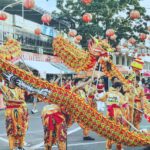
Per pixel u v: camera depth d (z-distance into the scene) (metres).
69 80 11.66
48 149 8.88
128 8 38.81
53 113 8.77
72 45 10.02
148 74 47.81
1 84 10.05
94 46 9.16
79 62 9.64
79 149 11.61
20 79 8.36
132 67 11.55
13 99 10.03
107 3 38.84
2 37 29.33
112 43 38.12
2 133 14.69
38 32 23.34
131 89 12.02
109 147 10.21
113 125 8.92
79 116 8.65
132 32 39.25
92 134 14.52
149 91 17.75
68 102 8.50
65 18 39.94
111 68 10.59
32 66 30.03
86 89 12.99
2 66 8.29
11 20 32.31
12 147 10.16
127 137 9.02
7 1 39.38
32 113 22.11
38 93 8.44
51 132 8.79
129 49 37.19
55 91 8.45
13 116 10.05
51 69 32.28
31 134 14.29
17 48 9.76
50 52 40.03
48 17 18.28
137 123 13.70
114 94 10.45
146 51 47.28
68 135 14.35
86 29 38.09
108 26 38.84
